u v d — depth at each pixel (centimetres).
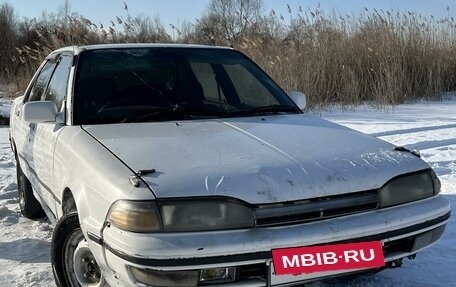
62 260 300
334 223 244
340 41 1278
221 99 364
